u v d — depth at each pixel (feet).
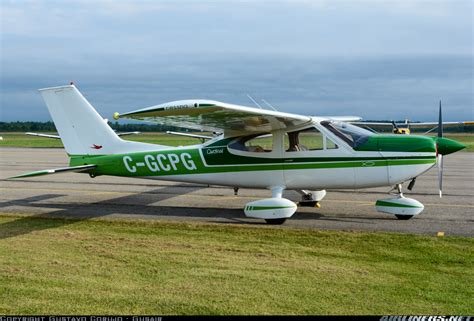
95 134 31.48
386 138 26.73
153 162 30.66
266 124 27.17
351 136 27.20
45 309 14.49
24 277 17.26
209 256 19.88
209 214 29.14
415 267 18.33
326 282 16.69
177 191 38.86
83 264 18.81
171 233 23.98
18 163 64.34
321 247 21.17
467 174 50.37
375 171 26.55
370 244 21.52
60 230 24.75
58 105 31.65
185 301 15.07
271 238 22.76
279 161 28.09
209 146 29.63
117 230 24.72
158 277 17.29
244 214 29.14
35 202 33.78
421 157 25.99
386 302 14.98
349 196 35.53
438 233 23.32
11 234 23.86
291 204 26.13
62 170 29.50
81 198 35.55
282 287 16.22
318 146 27.40
